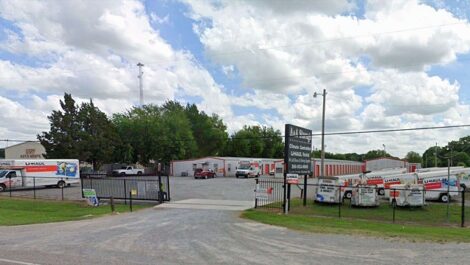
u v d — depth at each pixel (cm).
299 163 2350
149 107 8381
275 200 2778
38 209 2309
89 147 5950
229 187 3953
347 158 14350
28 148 7888
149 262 834
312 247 1017
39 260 855
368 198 2402
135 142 7544
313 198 2956
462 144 10894
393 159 9038
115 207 2377
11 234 1297
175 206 2377
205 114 10369
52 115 5816
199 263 826
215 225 1497
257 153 10338
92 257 886
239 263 827
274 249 987
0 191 3722
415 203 2359
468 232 1412
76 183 4609
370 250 974
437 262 837
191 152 8306
